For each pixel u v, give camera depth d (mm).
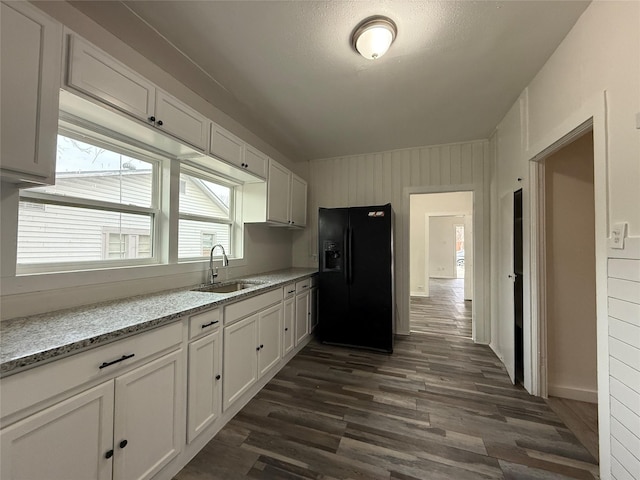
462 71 1971
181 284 2143
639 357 1107
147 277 1851
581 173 2057
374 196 3742
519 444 1558
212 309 1626
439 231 9562
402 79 2068
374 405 1948
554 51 1754
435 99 2357
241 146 2438
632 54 1149
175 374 1365
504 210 2617
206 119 2025
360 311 3080
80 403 964
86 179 1603
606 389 1282
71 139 1527
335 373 2453
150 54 1777
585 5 1415
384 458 1454
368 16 1482
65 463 922
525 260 2170
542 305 2068
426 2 1397
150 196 2014
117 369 1090
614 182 1246
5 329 1062
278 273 3283
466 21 1518
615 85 1245
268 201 2891
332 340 3178
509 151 2533
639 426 1102
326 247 3238
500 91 2232
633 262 1138
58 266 1470
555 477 1337
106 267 1708
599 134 1339
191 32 1592
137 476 1163
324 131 3043
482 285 3244
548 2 1401
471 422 1756
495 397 2055
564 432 1661
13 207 1202
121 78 1409
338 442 1575
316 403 1975
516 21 1519
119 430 1096
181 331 1407
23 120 1011
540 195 2074
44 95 1074
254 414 1843
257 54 1786
